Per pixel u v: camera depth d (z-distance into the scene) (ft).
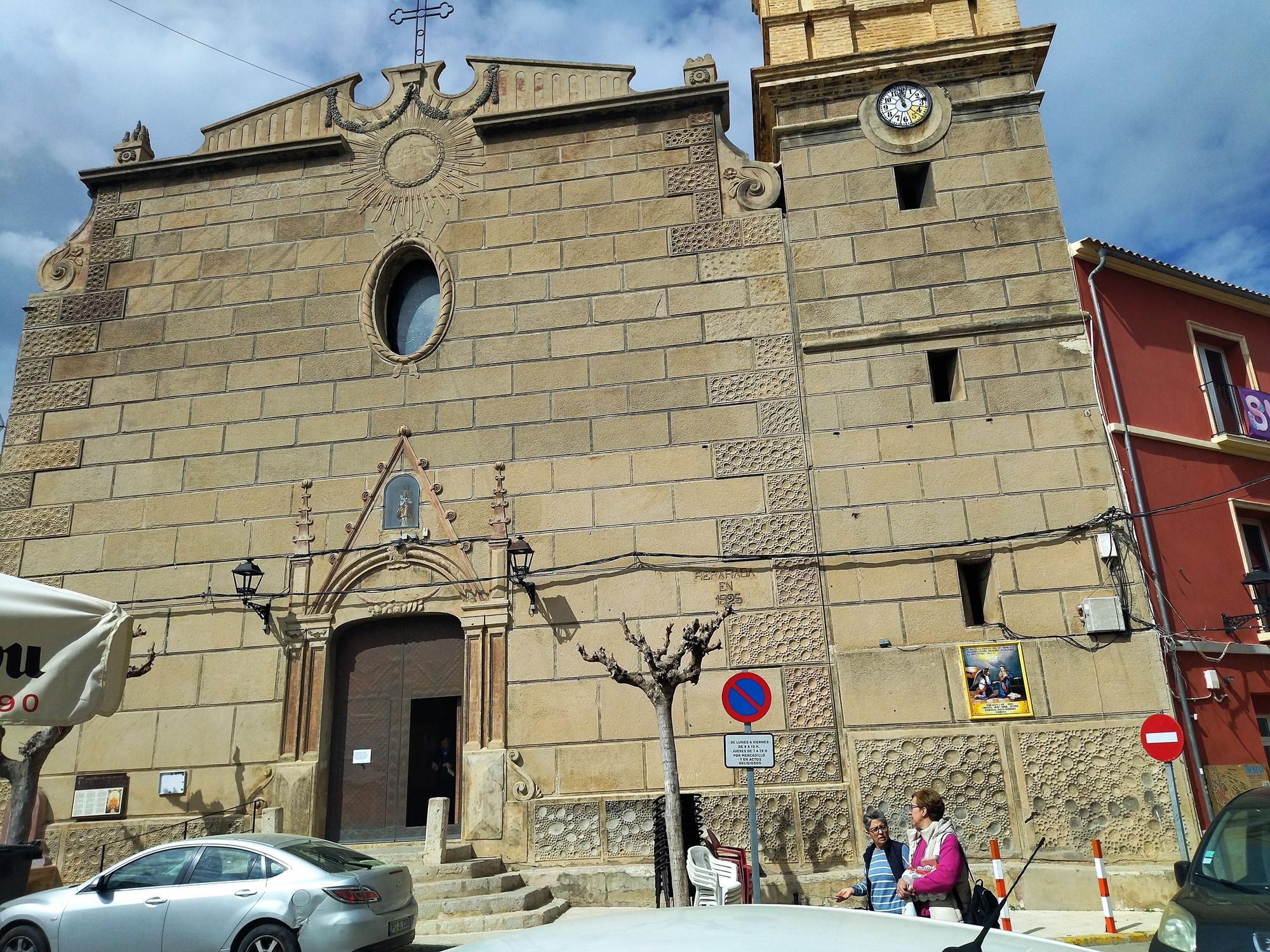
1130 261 51.93
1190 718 43.09
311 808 46.50
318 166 57.57
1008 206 50.24
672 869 37.86
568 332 52.06
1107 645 43.11
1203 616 46.68
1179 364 52.80
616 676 40.29
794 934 8.70
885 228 50.85
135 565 51.65
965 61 52.44
